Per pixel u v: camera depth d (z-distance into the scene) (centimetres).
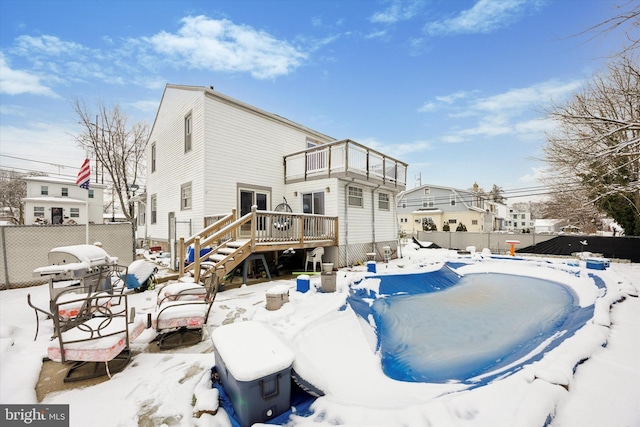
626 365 354
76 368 338
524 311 789
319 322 514
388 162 1434
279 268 1057
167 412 261
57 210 2464
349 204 1223
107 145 2041
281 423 250
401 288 905
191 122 1116
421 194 3403
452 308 805
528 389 285
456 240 2041
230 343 287
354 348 487
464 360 498
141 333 411
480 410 255
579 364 348
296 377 281
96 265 528
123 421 249
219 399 274
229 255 745
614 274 995
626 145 684
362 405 286
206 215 1006
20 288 725
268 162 1235
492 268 1362
